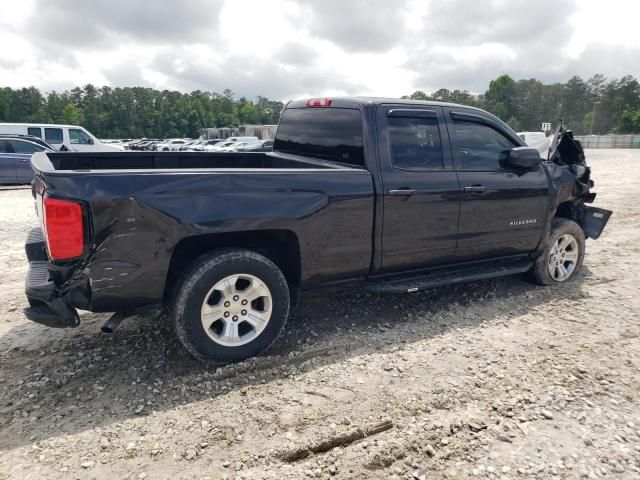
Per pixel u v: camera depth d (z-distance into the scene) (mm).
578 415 2891
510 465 2469
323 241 3615
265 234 3625
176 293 3213
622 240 7434
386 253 3936
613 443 2648
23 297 4773
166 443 2607
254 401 3010
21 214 9383
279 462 2477
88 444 2594
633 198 12047
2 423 2760
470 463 2480
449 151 4207
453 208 4184
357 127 3902
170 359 3529
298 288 3758
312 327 4125
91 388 3139
